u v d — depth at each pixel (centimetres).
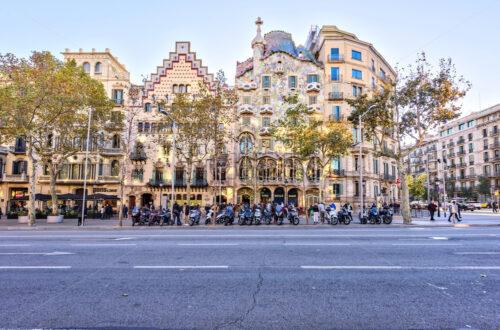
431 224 2109
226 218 2198
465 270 696
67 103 2306
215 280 616
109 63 4144
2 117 2258
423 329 400
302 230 1694
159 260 805
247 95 4222
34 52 2172
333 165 3988
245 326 407
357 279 622
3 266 743
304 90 4178
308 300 502
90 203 3847
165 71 4141
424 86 2186
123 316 440
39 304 488
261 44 4303
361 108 2486
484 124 6412
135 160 3997
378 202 3431
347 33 4412
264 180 4000
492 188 6166
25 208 3356
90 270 701
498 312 456
